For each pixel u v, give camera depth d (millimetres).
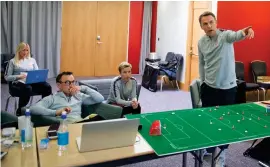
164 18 7691
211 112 2488
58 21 7301
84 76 7906
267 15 5621
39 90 4203
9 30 6938
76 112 2729
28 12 7023
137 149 1713
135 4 8148
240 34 2508
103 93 3732
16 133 1906
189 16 6379
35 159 1567
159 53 8086
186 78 6602
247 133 2020
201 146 1779
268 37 5711
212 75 2779
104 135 1667
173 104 5434
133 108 3203
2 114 2371
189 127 2098
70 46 7641
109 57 8133
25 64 4246
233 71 2777
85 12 7621
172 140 1854
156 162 2990
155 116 2332
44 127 2055
